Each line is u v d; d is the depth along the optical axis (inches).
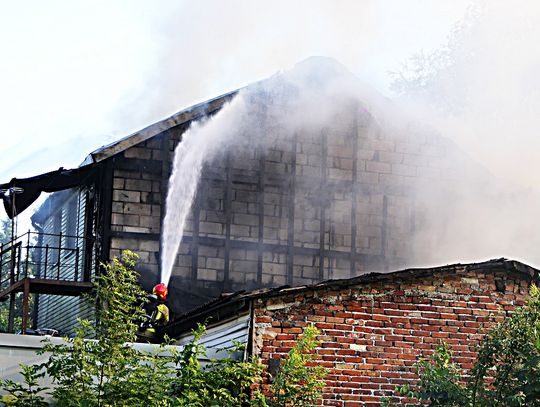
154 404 545.0
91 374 555.8
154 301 871.1
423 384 580.4
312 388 584.1
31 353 580.4
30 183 980.6
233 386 598.2
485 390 574.2
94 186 1017.5
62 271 1136.8
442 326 644.7
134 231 993.5
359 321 631.8
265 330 616.1
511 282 661.3
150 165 1007.0
